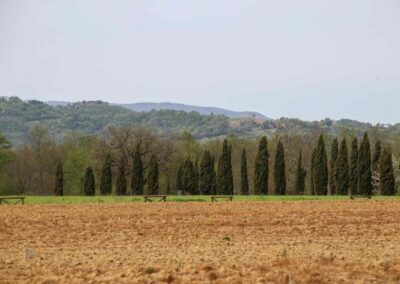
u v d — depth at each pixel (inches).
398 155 4370.1
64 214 1961.1
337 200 2687.0
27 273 968.9
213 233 1510.8
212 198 2679.6
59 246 1306.6
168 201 2669.8
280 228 1604.3
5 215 1935.3
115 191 4264.3
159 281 899.4
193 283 882.1
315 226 1641.2
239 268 991.0
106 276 933.2
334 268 983.6
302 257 1114.1
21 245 1327.5
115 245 1316.4
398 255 1144.8
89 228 1611.7
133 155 4407.0
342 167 3875.5
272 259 1083.3
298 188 4084.6
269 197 3009.4
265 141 3981.3
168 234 1494.8
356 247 1263.5
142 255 1162.0
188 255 1158.3
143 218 1836.9
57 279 911.0
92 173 4037.9
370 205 2289.6
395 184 4050.2
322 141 3966.5
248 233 1510.8
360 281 895.1
